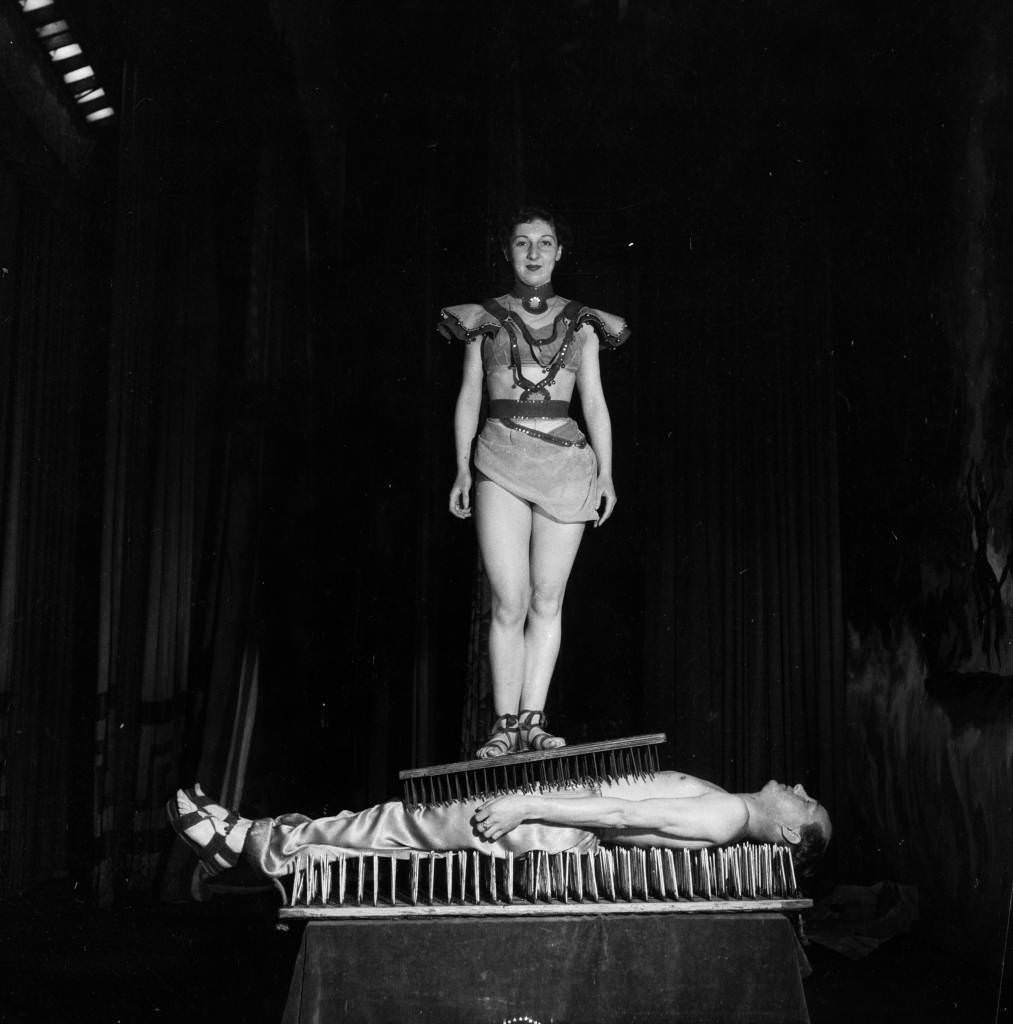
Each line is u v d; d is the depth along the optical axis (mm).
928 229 6199
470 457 4270
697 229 7824
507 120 7953
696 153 7891
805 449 7441
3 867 6387
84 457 7305
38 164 6539
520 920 3564
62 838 7023
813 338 7480
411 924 3539
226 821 3928
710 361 7676
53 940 5738
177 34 7223
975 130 5695
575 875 3791
